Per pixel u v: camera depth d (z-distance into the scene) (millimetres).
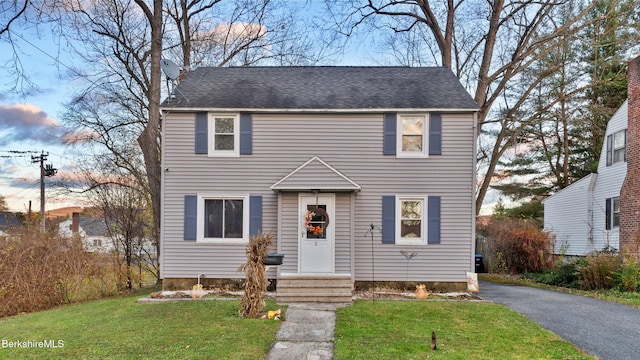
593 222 20047
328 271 12406
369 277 12633
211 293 12289
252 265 9438
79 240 13688
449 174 12719
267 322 8766
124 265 15312
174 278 12664
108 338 7719
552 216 23719
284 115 12898
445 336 7840
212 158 12859
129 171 19359
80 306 11844
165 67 13273
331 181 12289
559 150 28719
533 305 11086
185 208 12766
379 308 10172
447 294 12203
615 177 18484
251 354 6809
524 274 19328
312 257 12469
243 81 14719
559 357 6824
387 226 12688
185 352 6867
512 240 20469
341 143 12852
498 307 10430
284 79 14922
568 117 22766
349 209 12570
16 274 12133
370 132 12859
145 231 17578
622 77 20594
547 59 23391
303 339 7648
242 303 9375
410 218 12805
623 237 16641
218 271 12672
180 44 19875
